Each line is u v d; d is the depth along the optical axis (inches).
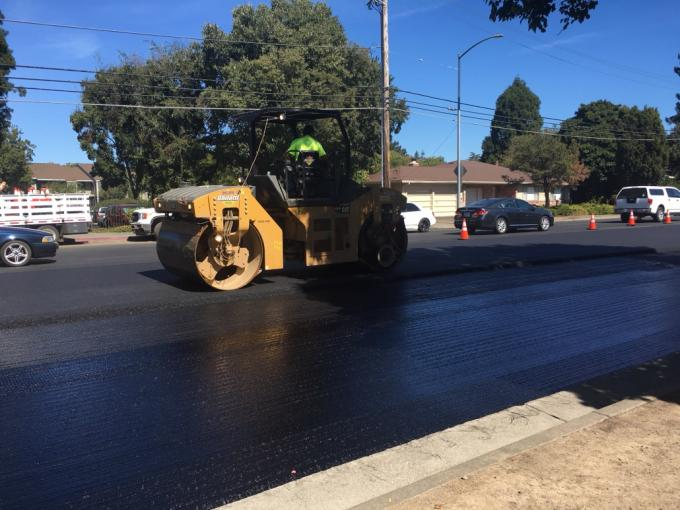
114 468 147.6
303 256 413.4
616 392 195.9
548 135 1576.0
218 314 318.0
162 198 396.8
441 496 125.2
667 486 128.6
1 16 1264.8
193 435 166.9
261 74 1162.0
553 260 540.4
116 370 225.0
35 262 567.8
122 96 1315.2
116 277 445.7
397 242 467.5
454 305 344.8
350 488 132.6
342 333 279.4
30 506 130.4
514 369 227.3
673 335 279.1
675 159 2014.0
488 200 930.7
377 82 1359.5
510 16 249.0
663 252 616.4
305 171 402.3
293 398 195.6
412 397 197.0
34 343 261.6
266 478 142.1
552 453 145.0
